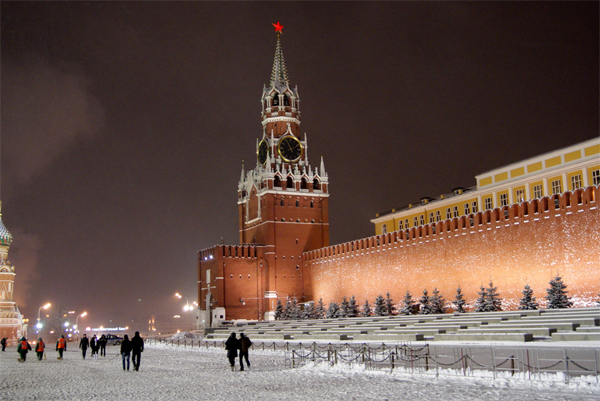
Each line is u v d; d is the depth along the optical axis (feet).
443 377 92.68
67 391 91.35
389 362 113.80
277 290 353.92
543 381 82.84
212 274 356.18
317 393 82.43
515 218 220.84
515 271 218.59
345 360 121.70
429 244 262.67
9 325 379.14
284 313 325.21
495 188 277.23
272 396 80.89
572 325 127.24
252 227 380.99
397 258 282.36
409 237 275.80
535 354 95.20
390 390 82.17
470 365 97.04
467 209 300.20
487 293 218.38
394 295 281.54
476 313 187.01
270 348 183.01
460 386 82.94
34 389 94.68
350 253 318.45
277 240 359.87
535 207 213.46
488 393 75.97
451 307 244.83
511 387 80.07
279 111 385.09
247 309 350.02
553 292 183.83
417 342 141.79
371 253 301.43
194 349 211.00
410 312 245.45
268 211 360.69
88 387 96.07
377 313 261.03
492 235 230.27
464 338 135.54
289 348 172.04
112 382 103.04
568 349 88.99
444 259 253.24
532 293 195.72
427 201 341.21
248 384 95.14
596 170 228.43
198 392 86.84
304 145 384.06
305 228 368.27
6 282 390.83
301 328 229.25
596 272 188.03
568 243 199.00
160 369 129.18
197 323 373.20
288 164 376.89
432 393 77.87
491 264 229.45
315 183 382.01
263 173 366.63
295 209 368.07
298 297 357.82
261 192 366.63
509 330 133.69
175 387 93.66
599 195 189.06
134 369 126.11
